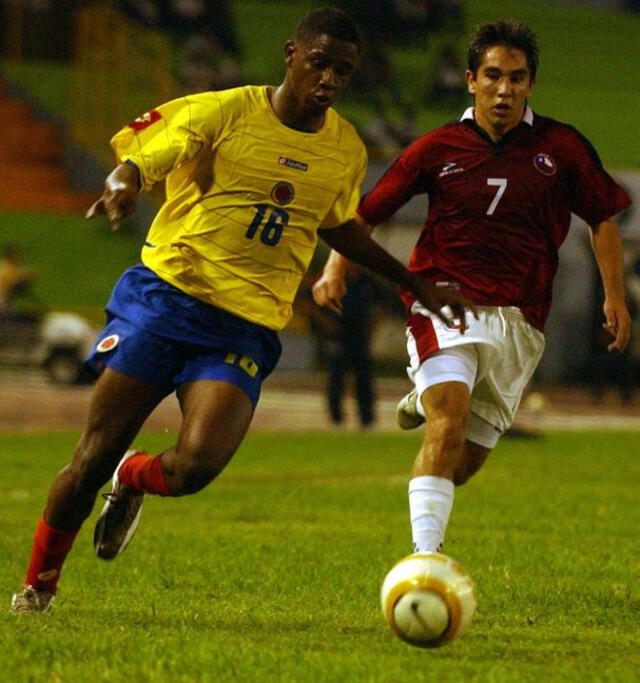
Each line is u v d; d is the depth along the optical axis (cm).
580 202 2427
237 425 2097
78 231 11275
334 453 6109
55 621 2147
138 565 2959
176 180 2167
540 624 2234
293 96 2116
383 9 14062
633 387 10181
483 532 3591
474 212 2372
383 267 2250
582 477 5203
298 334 10419
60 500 2173
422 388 2300
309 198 2147
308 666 1762
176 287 2131
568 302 10538
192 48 12312
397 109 12719
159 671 1722
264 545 3300
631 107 14162
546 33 15688
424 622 1809
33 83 12281
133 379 2122
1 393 8706
